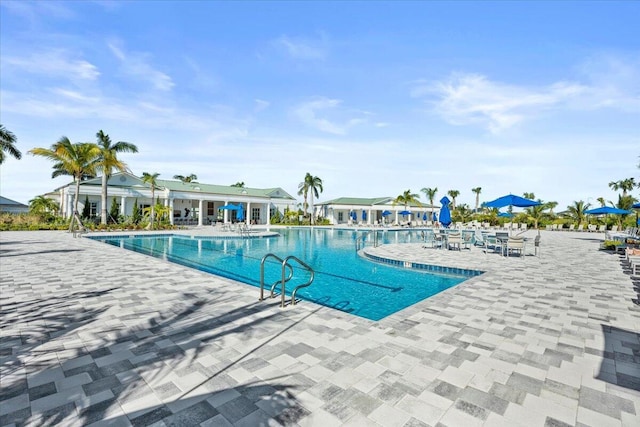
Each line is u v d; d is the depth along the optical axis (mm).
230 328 4324
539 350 3656
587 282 7328
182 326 4391
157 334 4098
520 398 2713
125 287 6637
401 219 52125
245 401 2643
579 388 2883
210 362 3332
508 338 3996
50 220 27500
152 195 29922
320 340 3910
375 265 11289
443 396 2729
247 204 38125
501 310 5148
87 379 2980
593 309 5211
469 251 13992
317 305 5453
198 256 13758
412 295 7426
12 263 9586
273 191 44625
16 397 2676
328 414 2471
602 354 3570
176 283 7023
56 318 4691
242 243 19109
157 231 24672
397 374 3090
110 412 2488
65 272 8203
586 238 23016
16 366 3225
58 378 2996
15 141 21547
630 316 4867
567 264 10172
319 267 10938
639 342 3902
